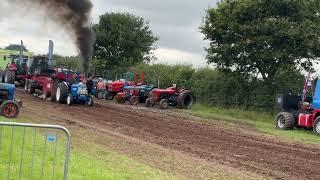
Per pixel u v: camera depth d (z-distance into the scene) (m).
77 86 25.66
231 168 11.62
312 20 28.28
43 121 16.97
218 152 13.91
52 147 10.74
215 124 21.84
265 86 28.81
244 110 29.16
